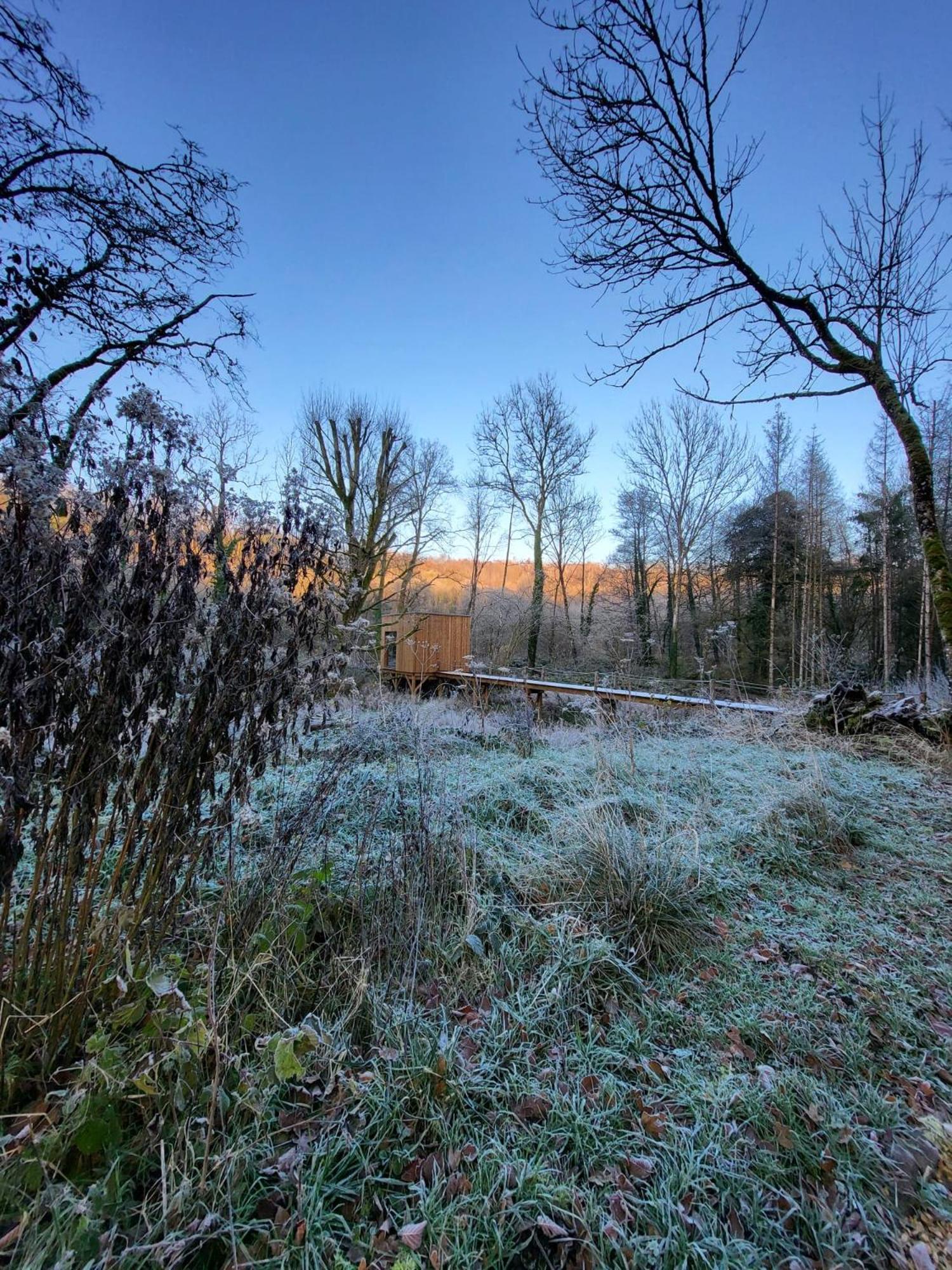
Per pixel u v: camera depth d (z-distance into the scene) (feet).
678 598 68.85
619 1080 4.91
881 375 16.19
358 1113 4.25
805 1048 5.31
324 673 6.23
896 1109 4.63
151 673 4.68
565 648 75.77
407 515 48.55
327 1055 4.62
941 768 14.60
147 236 14.60
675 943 6.96
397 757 10.18
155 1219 3.31
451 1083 4.53
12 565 3.79
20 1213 3.18
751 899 8.18
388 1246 3.45
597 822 8.75
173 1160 3.41
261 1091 4.08
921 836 10.48
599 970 6.28
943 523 47.16
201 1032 3.87
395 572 54.80
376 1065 4.72
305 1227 3.42
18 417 4.14
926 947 7.05
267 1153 3.84
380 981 5.67
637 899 7.48
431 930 6.52
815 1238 3.63
